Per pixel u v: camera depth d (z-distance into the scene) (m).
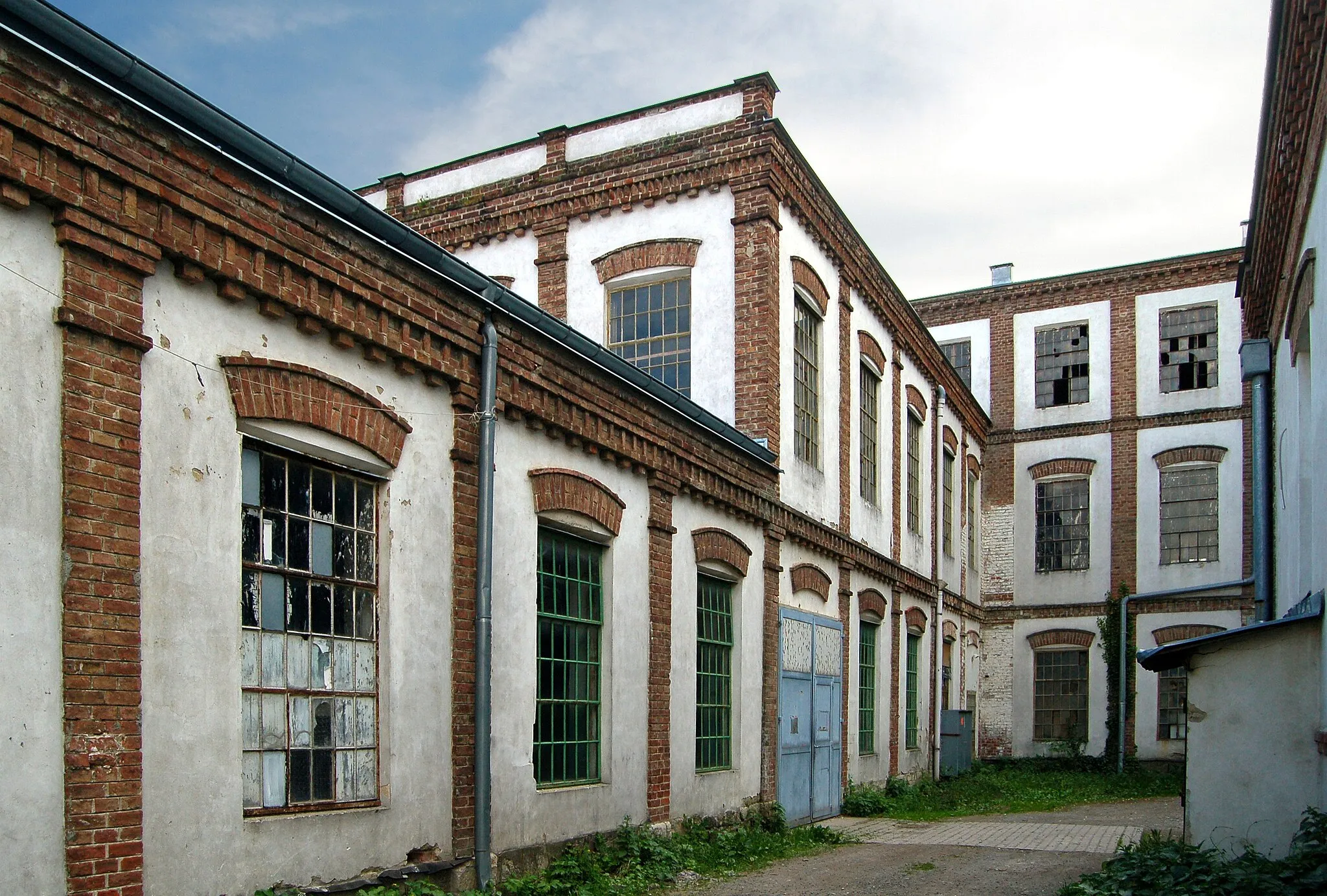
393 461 7.47
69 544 5.20
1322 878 7.38
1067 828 14.52
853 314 17.52
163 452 5.80
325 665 6.97
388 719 7.35
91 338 5.41
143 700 5.57
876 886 9.75
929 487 21.70
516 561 8.90
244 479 6.47
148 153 5.74
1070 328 26.83
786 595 14.45
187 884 5.73
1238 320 24.94
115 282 5.55
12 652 4.93
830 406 16.23
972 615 25.28
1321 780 8.95
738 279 14.12
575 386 9.69
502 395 8.71
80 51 5.35
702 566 12.23
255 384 6.41
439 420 8.06
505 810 8.55
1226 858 9.16
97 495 5.36
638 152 15.02
